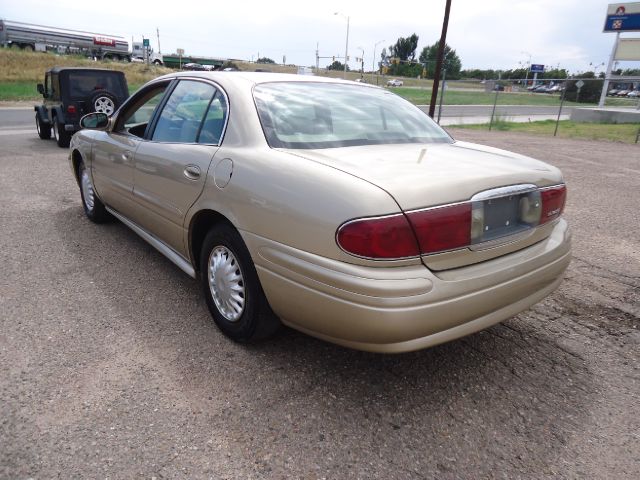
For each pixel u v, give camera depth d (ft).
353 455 6.82
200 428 7.18
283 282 7.62
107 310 10.64
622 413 7.92
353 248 6.64
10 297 11.07
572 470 6.71
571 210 21.45
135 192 12.05
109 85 35.94
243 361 8.91
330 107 10.09
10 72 121.49
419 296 6.67
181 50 182.09
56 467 6.36
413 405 7.91
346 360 9.07
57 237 15.25
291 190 7.46
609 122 84.58
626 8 110.01
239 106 9.31
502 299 7.67
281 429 7.24
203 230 10.11
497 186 7.51
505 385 8.54
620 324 10.96
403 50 341.41
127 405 7.59
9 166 27.25
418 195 6.75
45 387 7.93
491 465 6.75
